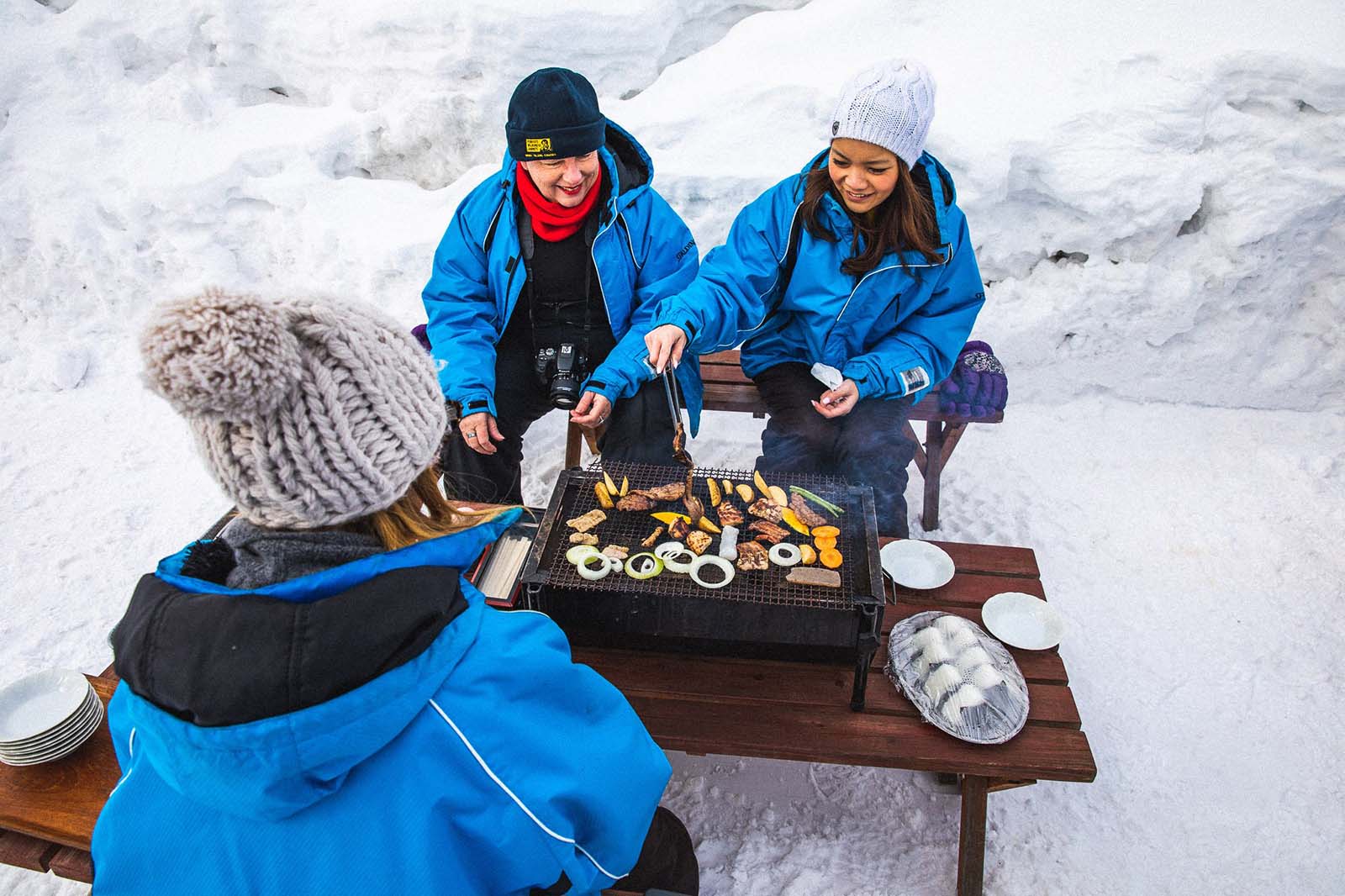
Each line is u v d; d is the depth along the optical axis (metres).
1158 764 2.61
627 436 2.98
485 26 3.89
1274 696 2.78
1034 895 2.32
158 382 0.86
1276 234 3.49
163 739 0.98
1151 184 3.48
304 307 0.93
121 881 1.11
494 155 4.18
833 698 2.15
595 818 1.18
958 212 2.81
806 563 2.11
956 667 2.15
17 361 4.20
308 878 1.05
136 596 1.04
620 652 2.24
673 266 3.09
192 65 4.46
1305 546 3.26
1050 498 3.52
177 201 4.06
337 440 0.94
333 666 0.96
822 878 2.34
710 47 4.16
